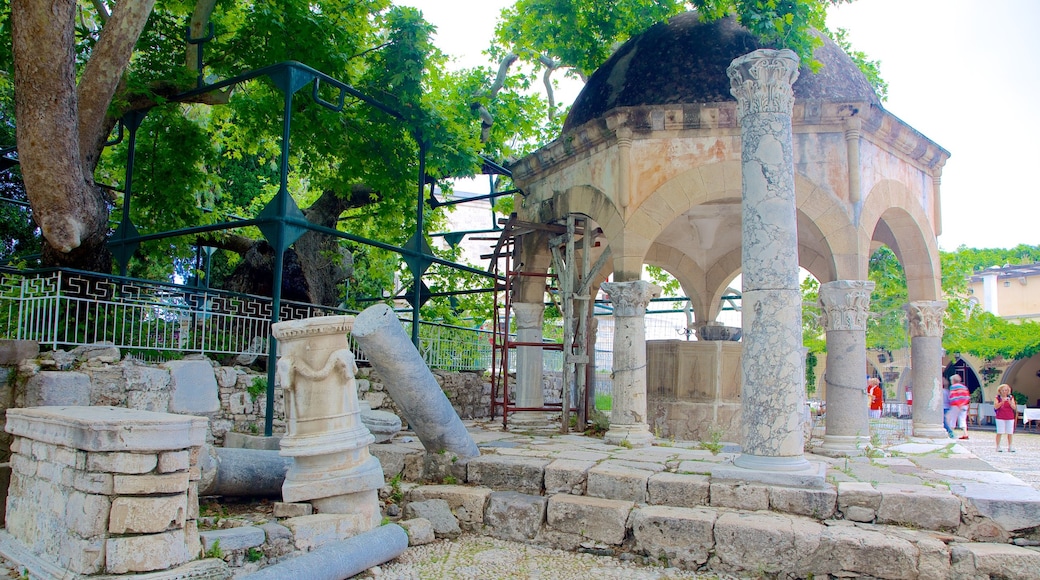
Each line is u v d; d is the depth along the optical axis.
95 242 9.98
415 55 11.33
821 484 6.56
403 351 7.46
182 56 11.09
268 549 5.77
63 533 5.12
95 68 8.80
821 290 9.26
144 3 8.77
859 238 9.29
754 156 7.25
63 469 5.29
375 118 11.73
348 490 6.52
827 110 9.32
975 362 26.41
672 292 20.19
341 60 11.12
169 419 5.19
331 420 6.62
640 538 6.53
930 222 11.15
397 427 9.62
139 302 8.92
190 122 12.06
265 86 12.12
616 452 8.69
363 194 14.07
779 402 6.84
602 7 12.98
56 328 8.00
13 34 7.39
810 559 5.91
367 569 6.11
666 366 11.61
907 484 6.70
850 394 8.88
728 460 8.00
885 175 10.06
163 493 5.10
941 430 10.59
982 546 5.76
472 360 15.38
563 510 6.96
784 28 8.95
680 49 10.38
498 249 12.21
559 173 11.45
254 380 9.83
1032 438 20.72
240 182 19.00
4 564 5.57
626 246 9.75
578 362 11.20
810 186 9.38
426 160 11.78
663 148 9.80
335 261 14.08
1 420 7.38
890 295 17.97
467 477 7.88
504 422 11.53
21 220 15.30
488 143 14.80
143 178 12.05
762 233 7.10
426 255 11.65
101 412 5.70
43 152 7.67
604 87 10.80
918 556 5.67
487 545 7.00
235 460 6.94
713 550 6.23
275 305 8.97
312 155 13.12
